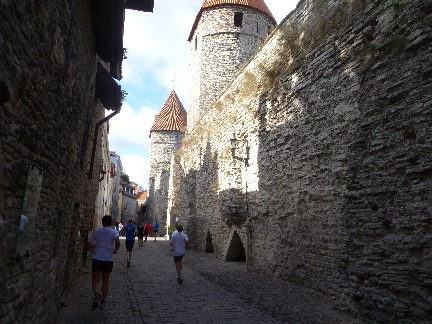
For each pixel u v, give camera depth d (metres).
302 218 8.36
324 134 7.64
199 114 21.33
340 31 7.28
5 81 2.00
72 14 3.71
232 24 22.00
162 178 36.47
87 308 6.37
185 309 6.50
